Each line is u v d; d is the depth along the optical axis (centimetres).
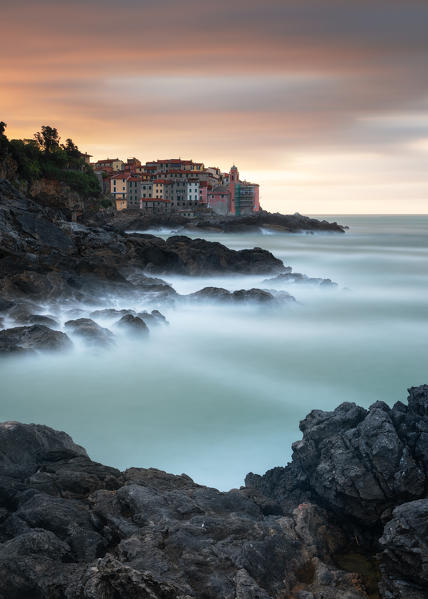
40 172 14975
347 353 3941
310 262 10644
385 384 3231
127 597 949
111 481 1491
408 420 1589
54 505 1305
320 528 1402
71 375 3212
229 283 6975
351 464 1488
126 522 1261
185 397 2952
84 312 4412
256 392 3059
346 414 1753
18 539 1138
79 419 2614
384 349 4056
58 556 1138
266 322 4891
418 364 3653
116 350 3672
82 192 16188
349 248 14212
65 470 1544
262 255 7825
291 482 1678
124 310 4403
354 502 1448
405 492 1402
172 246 7819
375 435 1527
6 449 1614
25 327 3638
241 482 1981
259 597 1007
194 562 1102
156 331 4309
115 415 2669
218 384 3188
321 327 4781
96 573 979
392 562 1176
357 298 6328
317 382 3259
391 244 15938
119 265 6438
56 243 6681
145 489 1388
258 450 2280
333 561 1318
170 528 1202
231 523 1251
